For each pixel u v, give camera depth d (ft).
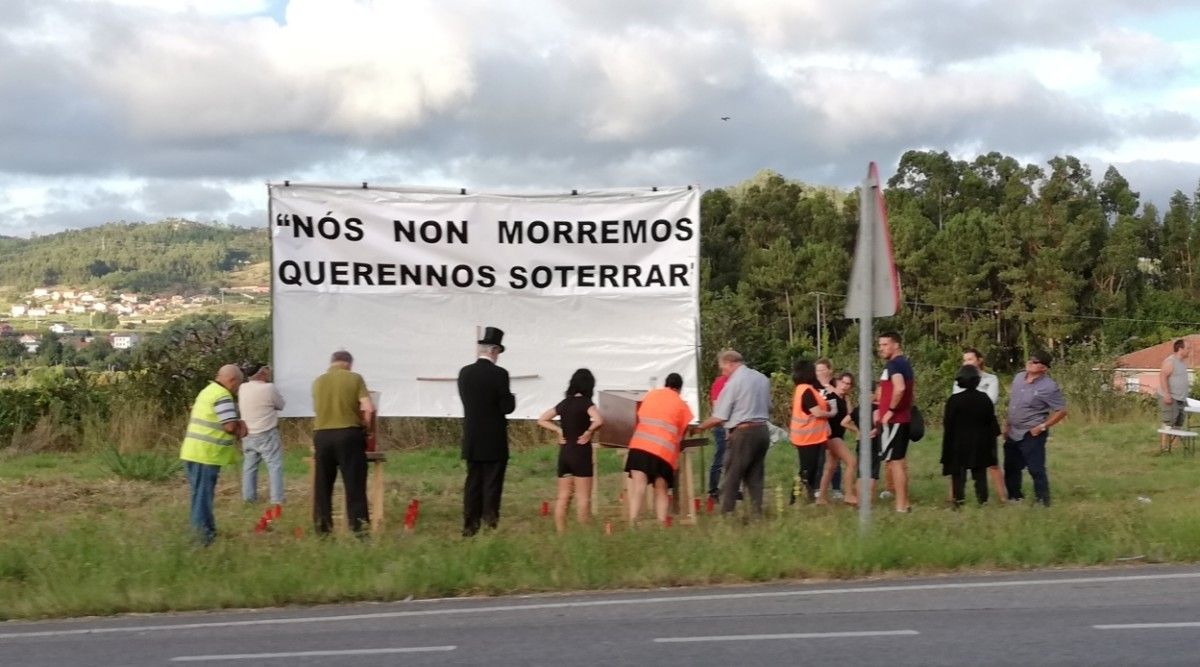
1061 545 35.70
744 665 23.39
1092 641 24.97
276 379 50.21
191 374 76.59
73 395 76.18
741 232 256.52
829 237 248.11
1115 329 226.17
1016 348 233.96
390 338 51.01
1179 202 281.33
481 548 34.37
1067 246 223.92
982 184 275.18
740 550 34.35
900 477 43.93
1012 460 45.80
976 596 30.22
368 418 40.22
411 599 31.76
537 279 51.49
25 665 24.85
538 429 69.82
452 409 51.11
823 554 34.09
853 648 24.63
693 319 51.42
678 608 29.35
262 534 41.09
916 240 233.14
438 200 51.26
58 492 52.26
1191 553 35.65
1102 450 69.15
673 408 41.19
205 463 38.73
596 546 34.27
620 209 51.49
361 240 50.90
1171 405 67.36
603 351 51.52
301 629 28.04
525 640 26.04
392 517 46.06
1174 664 23.03
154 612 31.14
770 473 58.03
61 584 32.12
